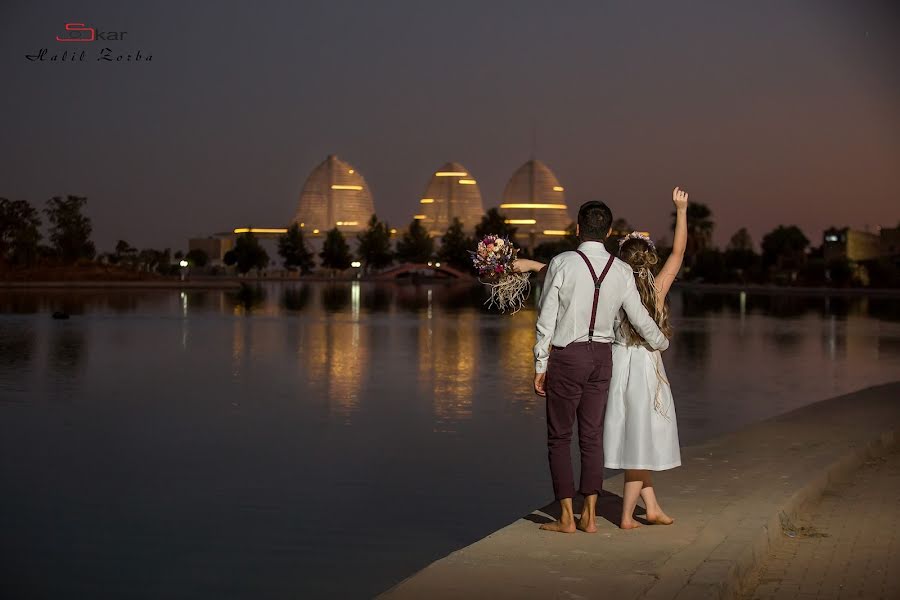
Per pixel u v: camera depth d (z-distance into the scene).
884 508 9.54
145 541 11.63
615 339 8.38
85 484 14.45
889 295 108.75
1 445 17.45
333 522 12.41
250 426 19.52
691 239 167.50
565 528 8.11
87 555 11.06
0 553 11.03
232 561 10.80
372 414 21.06
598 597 6.40
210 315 60.94
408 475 14.96
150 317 58.47
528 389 25.34
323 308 72.06
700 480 10.12
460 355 35.09
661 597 6.35
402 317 60.47
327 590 9.95
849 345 40.31
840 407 15.78
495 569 7.05
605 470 15.06
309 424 19.77
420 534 11.89
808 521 9.05
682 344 40.88
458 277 190.00
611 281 7.94
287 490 14.08
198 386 25.89
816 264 145.88
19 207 153.00
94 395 24.14
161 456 16.47
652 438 8.15
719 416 20.94
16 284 114.06
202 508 13.05
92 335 43.84
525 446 17.38
